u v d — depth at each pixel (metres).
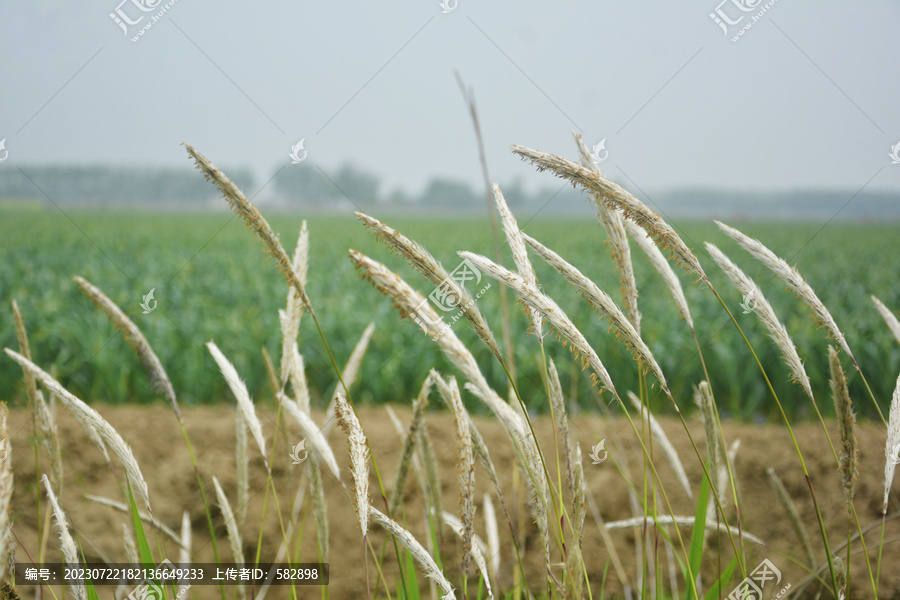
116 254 10.27
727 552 2.55
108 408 4.39
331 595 2.52
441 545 1.58
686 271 1.05
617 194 1.00
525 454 1.09
